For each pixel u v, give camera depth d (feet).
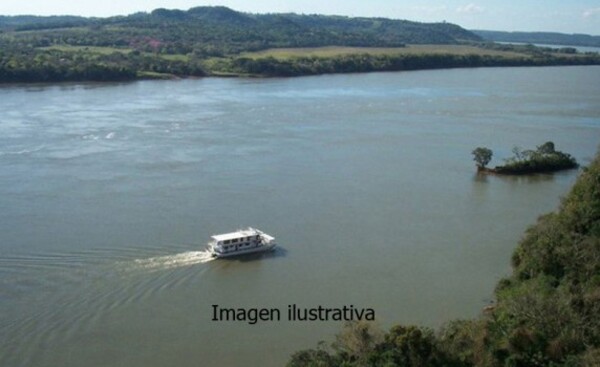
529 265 199.82
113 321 188.96
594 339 155.12
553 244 199.72
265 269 228.02
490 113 586.86
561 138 474.90
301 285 216.13
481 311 197.16
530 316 162.30
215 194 311.88
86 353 172.76
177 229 261.85
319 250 246.06
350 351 157.17
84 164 362.94
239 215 281.54
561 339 152.76
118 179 334.03
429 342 152.66
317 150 414.21
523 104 649.20
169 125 486.79
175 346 177.47
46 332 181.78
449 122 535.19
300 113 562.25
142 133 453.58
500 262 237.04
